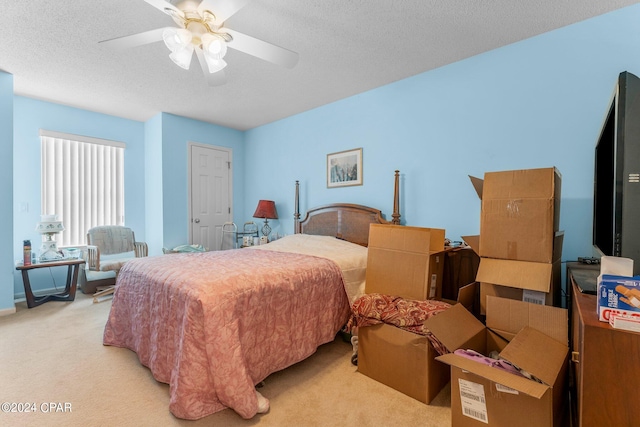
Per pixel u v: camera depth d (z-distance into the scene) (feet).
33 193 11.89
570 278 5.34
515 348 4.24
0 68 9.17
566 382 4.55
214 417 4.96
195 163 14.56
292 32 7.27
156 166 13.88
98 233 12.44
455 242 8.57
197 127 14.64
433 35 7.44
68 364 6.57
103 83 10.31
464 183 8.70
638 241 3.60
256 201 15.89
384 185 10.50
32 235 11.87
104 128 13.70
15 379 5.97
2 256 9.59
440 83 9.14
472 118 8.54
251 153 16.17
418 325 5.47
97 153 13.57
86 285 11.96
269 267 6.49
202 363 4.94
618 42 6.57
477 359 4.49
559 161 7.25
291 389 5.77
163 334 5.71
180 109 13.05
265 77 9.83
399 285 6.69
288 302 6.17
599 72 6.78
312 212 12.59
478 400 4.31
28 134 11.74
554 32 7.27
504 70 7.98
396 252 6.82
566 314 4.66
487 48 8.08
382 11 6.50
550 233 5.00
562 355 4.34
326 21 6.84
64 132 12.53
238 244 16.16
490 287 5.73
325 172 12.50
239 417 4.97
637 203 3.61
